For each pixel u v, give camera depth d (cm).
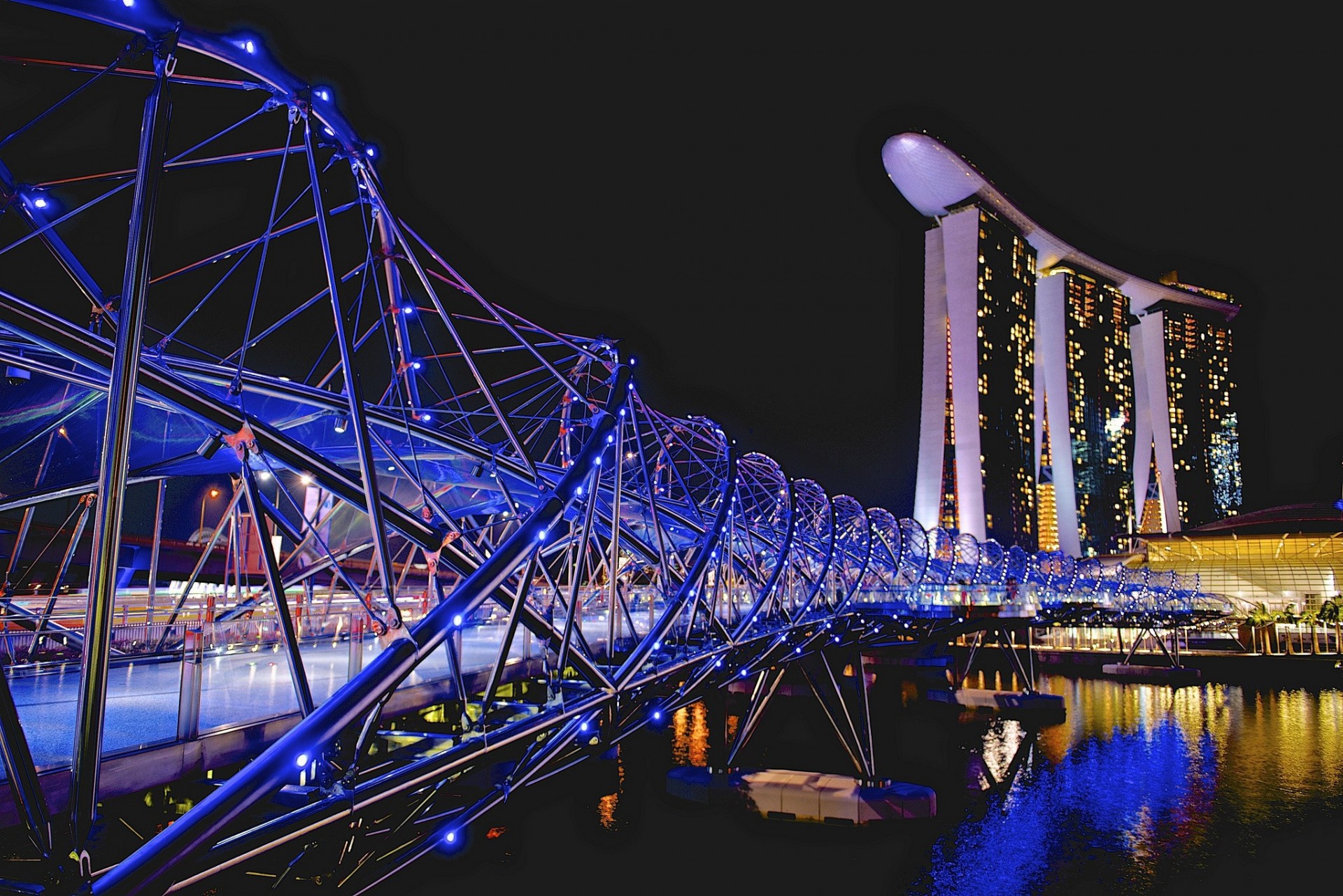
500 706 1942
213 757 1308
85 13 942
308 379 2780
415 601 3056
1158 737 6981
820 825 4575
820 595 5253
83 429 2753
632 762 5903
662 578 2741
